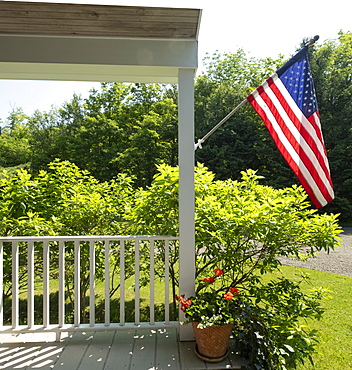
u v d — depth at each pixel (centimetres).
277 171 1656
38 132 1697
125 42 273
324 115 1653
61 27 254
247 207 314
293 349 251
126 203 405
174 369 239
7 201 379
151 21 245
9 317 453
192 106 278
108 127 1655
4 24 250
